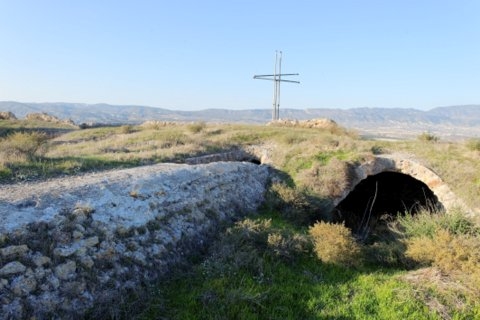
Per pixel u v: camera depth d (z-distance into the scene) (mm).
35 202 7562
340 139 21734
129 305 6418
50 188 8812
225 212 11766
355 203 20031
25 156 12578
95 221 7488
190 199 10578
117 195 8836
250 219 11453
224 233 9875
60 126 36656
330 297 7637
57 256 6348
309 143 21031
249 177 15500
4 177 10086
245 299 6941
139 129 30344
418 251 9570
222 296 7043
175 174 11539
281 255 9180
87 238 7008
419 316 7000
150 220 8664
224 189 12828
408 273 8961
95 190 8859
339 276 8789
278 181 16719
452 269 8750
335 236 9695
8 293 5469
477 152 18484
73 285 6215
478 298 7508
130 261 7344
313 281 8359
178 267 8250
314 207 14508
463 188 15219
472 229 10617
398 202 20641
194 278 7809
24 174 10562
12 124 34000
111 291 6590
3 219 6477
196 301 6922
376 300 7602
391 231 13016
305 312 7043
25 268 5859
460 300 7488
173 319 6312
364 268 9453
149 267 7633
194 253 9086
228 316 6469
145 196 9328
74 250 6633
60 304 5895
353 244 9688
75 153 15852
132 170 11953
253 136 24141
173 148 18922
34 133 19750
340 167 17000
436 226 10867
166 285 7461
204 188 11758
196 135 24766
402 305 7340
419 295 7648
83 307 6109
